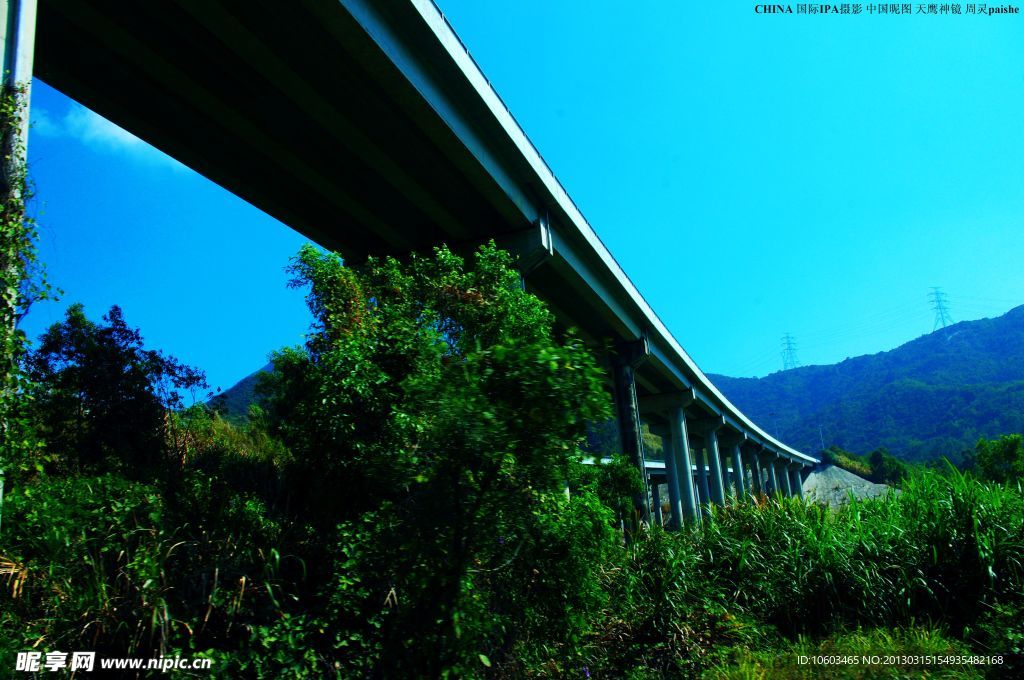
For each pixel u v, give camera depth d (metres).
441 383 4.72
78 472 9.94
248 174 18.80
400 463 5.37
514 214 22.14
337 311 10.27
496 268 11.91
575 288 29.42
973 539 9.91
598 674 8.02
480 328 10.48
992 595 9.20
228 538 7.49
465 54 17.48
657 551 9.95
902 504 11.52
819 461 130.12
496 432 4.30
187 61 14.61
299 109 16.52
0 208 6.38
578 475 6.52
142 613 6.14
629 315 36.25
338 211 21.42
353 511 8.23
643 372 46.19
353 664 6.40
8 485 6.50
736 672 7.81
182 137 17.06
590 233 27.66
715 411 64.12
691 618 9.04
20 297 6.31
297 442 9.13
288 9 13.44
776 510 11.74
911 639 8.57
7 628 5.77
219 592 6.71
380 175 19.38
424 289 11.19
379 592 6.77
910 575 9.99
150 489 7.90
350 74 15.48
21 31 7.65
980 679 7.18
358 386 7.90
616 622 8.89
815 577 10.09
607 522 7.95
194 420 15.36
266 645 6.18
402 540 4.86
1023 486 11.22
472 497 4.69
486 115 18.66
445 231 23.11
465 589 5.07
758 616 9.79
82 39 13.74
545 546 6.47
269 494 9.86
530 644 7.59
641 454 35.50
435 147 18.58
